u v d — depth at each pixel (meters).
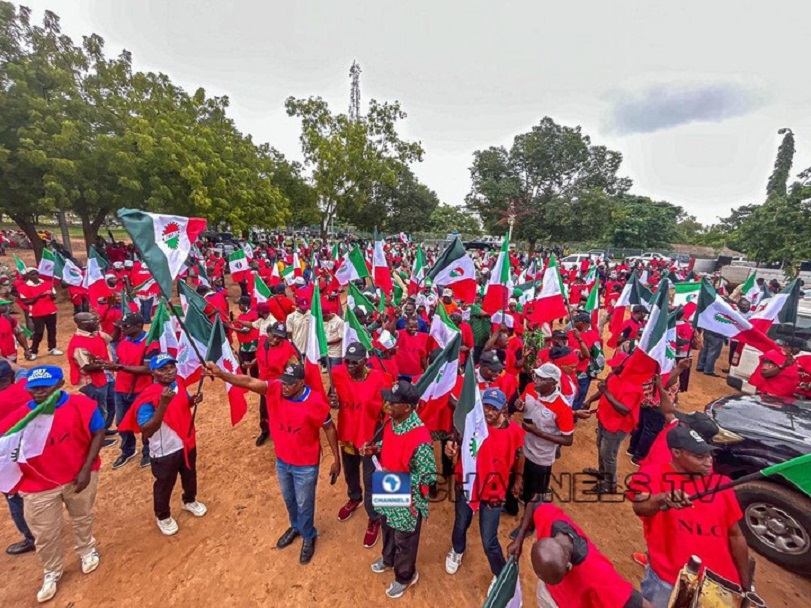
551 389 4.26
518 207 36.06
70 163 12.97
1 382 4.26
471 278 7.49
